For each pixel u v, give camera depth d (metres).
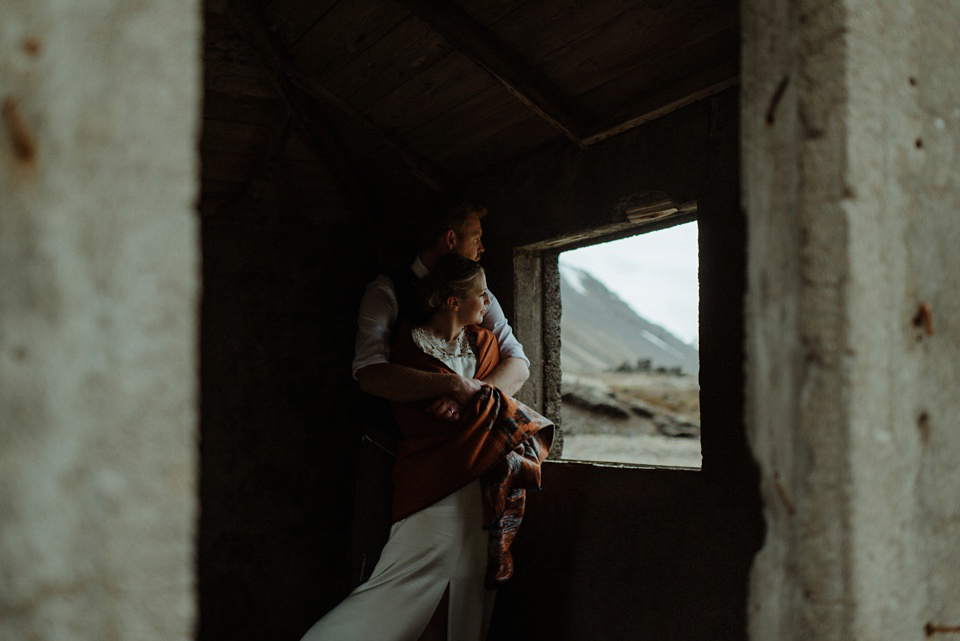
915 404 1.21
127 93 0.76
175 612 0.75
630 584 2.63
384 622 2.52
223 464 3.62
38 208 0.72
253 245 3.71
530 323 3.25
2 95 0.71
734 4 2.13
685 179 2.47
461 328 2.72
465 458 2.51
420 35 2.82
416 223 3.77
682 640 2.42
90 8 0.74
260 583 3.66
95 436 0.73
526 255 3.27
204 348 3.61
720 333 2.35
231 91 3.31
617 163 2.73
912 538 1.20
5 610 0.69
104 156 0.75
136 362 0.75
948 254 1.28
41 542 0.70
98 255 0.74
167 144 0.77
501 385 2.73
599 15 2.39
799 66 1.18
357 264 3.91
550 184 3.04
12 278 0.71
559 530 2.96
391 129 3.42
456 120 3.20
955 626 1.25
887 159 1.18
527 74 2.69
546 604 2.99
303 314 3.79
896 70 1.21
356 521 2.88
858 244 1.13
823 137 1.15
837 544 1.12
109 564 0.73
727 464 2.31
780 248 1.23
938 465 1.25
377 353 2.71
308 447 3.77
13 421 0.70
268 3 3.02
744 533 2.24
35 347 0.71
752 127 1.29
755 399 1.30
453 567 2.53
